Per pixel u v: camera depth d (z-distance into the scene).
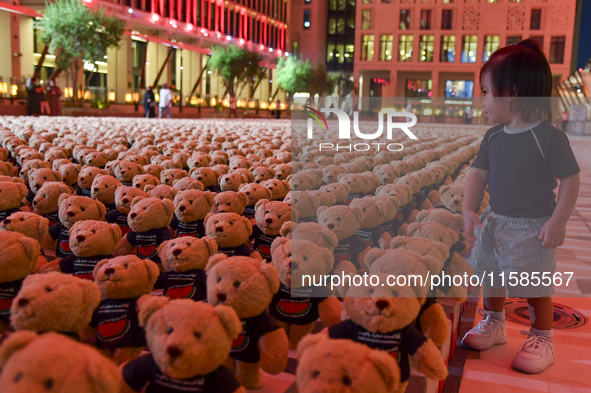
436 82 53.34
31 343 1.61
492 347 3.55
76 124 14.84
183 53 54.03
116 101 34.38
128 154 7.66
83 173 5.68
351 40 71.56
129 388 2.01
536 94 2.96
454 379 3.11
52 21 29.45
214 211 4.32
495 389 2.99
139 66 48.03
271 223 3.67
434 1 52.50
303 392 1.74
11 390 1.48
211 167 6.66
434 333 2.51
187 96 41.56
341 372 1.68
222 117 42.59
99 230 3.21
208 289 2.48
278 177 6.08
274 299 2.84
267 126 18.02
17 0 34.66
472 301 4.39
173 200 4.48
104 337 2.56
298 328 2.88
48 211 4.50
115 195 4.47
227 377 1.97
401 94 54.97
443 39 52.84
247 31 61.88
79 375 1.56
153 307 1.98
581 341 3.59
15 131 11.60
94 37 29.95
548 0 49.41
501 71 2.99
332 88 55.41
